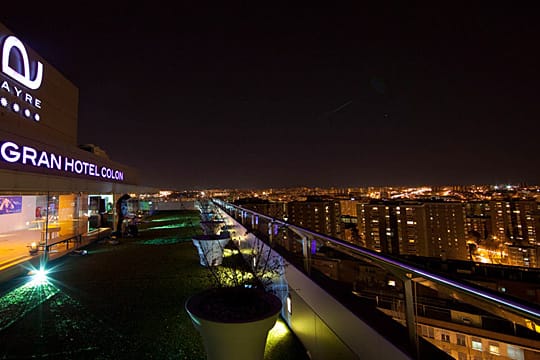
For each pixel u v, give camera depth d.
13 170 5.75
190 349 2.99
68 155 8.04
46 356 2.88
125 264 6.60
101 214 11.03
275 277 4.06
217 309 2.06
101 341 3.15
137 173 15.66
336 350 2.20
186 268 6.14
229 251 7.81
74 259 7.20
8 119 6.92
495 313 1.18
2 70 6.71
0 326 3.52
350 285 2.43
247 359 1.95
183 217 19.00
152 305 4.14
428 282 1.50
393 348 1.61
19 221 9.41
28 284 5.18
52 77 8.91
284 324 3.59
